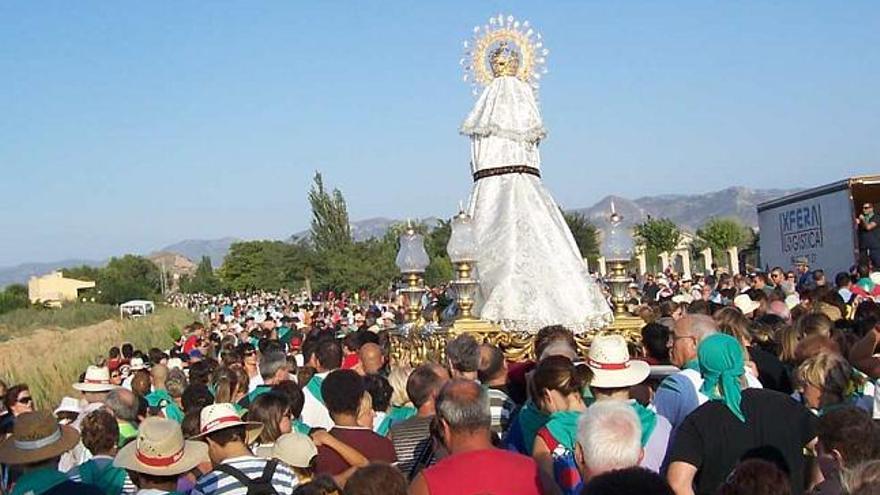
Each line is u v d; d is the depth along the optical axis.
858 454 4.51
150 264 116.31
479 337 10.10
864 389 6.73
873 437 4.53
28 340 41.94
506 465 4.72
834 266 22.44
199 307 72.62
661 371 7.18
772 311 11.36
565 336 7.75
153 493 5.74
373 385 7.64
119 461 5.83
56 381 22.91
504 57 11.91
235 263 86.19
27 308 70.62
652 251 64.00
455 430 4.83
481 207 11.41
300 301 48.78
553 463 5.38
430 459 6.44
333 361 8.88
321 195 69.56
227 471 5.61
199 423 6.97
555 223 11.31
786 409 5.39
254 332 19.27
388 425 7.51
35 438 5.88
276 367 8.91
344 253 59.34
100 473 6.47
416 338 10.83
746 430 5.29
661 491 3.46
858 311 9.20
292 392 7.49
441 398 4.89
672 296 19.92
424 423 6.65
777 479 3.91
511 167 11.51
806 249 24.03
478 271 11.00
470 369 7.02
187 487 6.69
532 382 5.73
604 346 5.81
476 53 12.01
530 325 10.38
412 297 11.93
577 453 4.66
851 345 8.12
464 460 4.72
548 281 10.79
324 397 6.44
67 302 79.56
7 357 29.31
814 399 5.80
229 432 5.80
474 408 4.83
